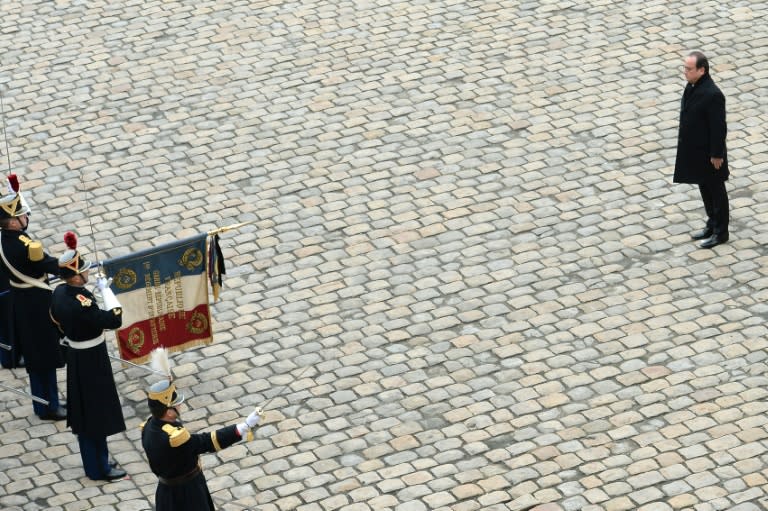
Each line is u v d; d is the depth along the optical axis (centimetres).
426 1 2680
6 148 2259
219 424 1689
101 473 1606
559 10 2622
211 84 2439
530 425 1659
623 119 2277
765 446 1600
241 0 2719
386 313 1878
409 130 2283
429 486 1568
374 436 1658
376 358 1794
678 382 1717
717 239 1975
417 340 1822
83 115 2373
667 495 1533
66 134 2325
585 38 2522
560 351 1784
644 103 2316
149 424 1415
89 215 2117
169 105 2388
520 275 1938
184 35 2598
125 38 2598
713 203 1961
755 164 2156
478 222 2055
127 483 1606
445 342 1816
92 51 2561
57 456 1656
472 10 2639
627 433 1636
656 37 2509
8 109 2397
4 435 1695
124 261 1700
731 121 2262
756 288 1888
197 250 1745
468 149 2227
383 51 2511
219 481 1600
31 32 2636
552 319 1845
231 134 2302
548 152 2208
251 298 1925
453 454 1619
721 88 2350
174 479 1408
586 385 1722
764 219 2033
